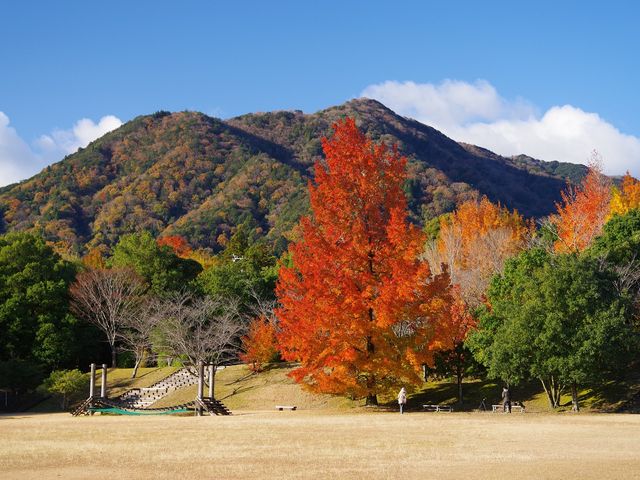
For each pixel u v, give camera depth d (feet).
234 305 224.74
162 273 255.91
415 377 142.20
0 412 191.83
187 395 190.29
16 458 70.08
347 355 138.00
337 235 142.00
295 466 61.93
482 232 245.45
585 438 81.46
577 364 127.65
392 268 137.90
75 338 227.81
